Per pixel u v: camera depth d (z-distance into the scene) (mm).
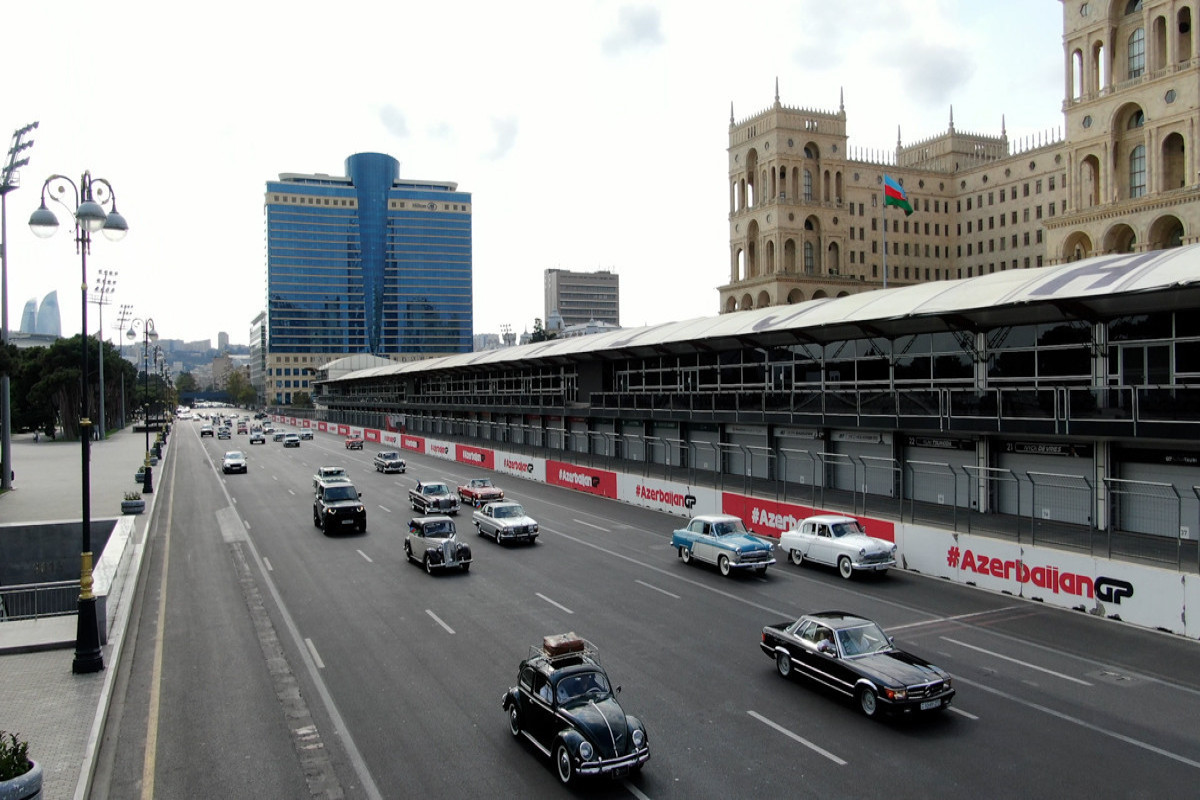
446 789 10852
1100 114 67312
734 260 101938
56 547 31812
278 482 48969
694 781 11000
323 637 17766
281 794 10781
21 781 9586
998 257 114188
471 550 26625
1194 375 22625
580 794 10641
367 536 30688
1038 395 24484
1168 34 62094
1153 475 23219
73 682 15023
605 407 49219
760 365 40656
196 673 15523
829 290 94750
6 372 43781
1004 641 17438
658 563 25703
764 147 96688
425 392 97750
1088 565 19703
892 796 10547
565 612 19781
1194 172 59906
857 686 13359
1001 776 11117
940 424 27547
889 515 26016
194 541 29641
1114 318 25281
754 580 23312
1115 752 11914
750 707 13664
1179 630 17844
